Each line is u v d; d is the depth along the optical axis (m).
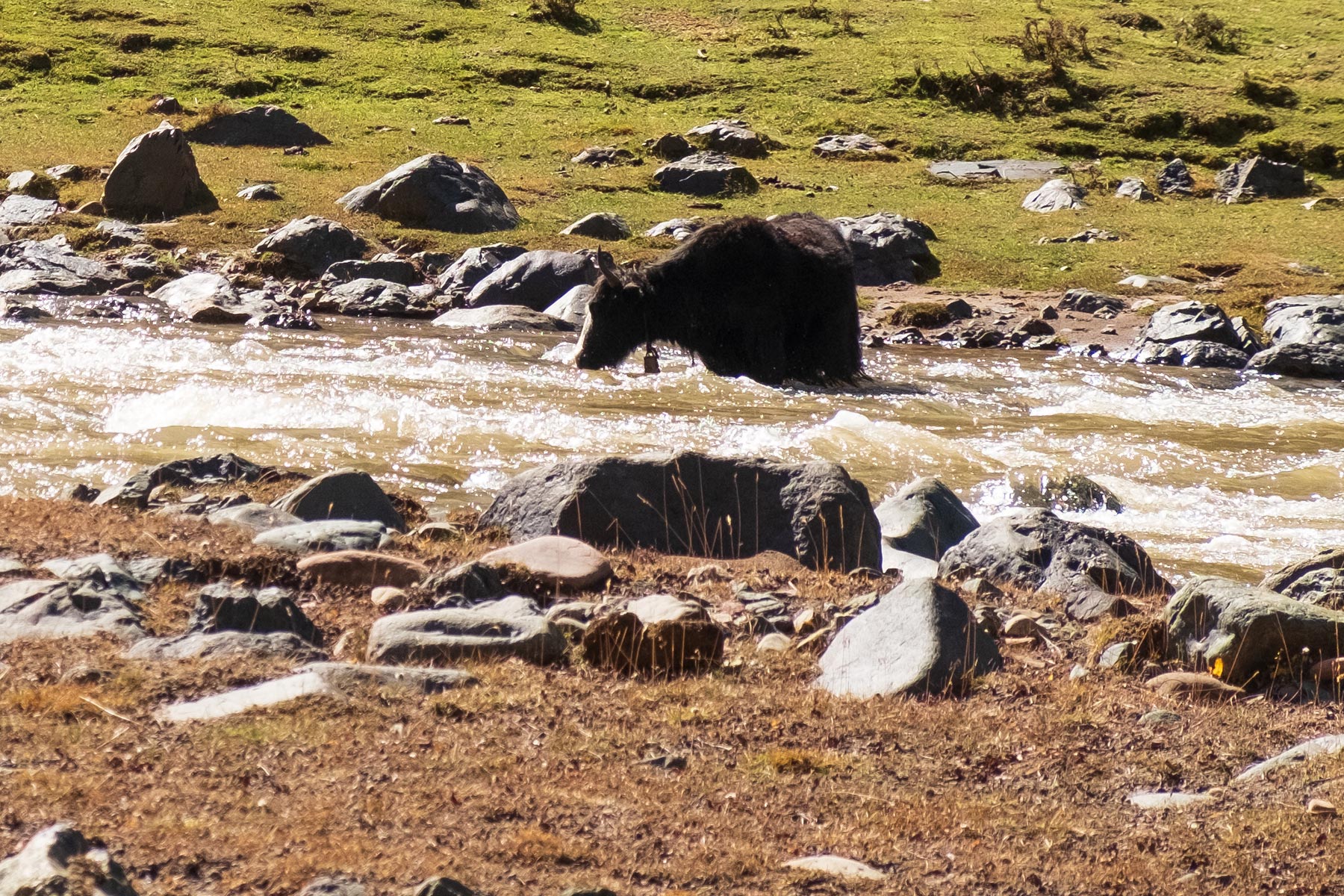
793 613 25.69
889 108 122.06
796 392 56.38
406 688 19.44
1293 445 50.84
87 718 17.39
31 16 127.69
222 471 32.81
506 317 68.31
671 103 122.06
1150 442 49.81
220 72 119.56
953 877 15.35
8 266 70.00
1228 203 103.69
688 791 17.17
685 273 60.12
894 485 41.50
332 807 15.43
